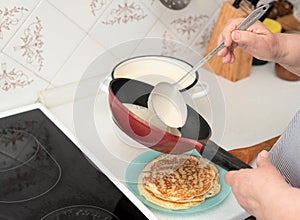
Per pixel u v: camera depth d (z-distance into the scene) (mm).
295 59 1038
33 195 981
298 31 1538
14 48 1152
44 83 1235
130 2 1279
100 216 934
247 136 1204
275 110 1315
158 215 953
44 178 1021
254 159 1146
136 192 985
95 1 1220
